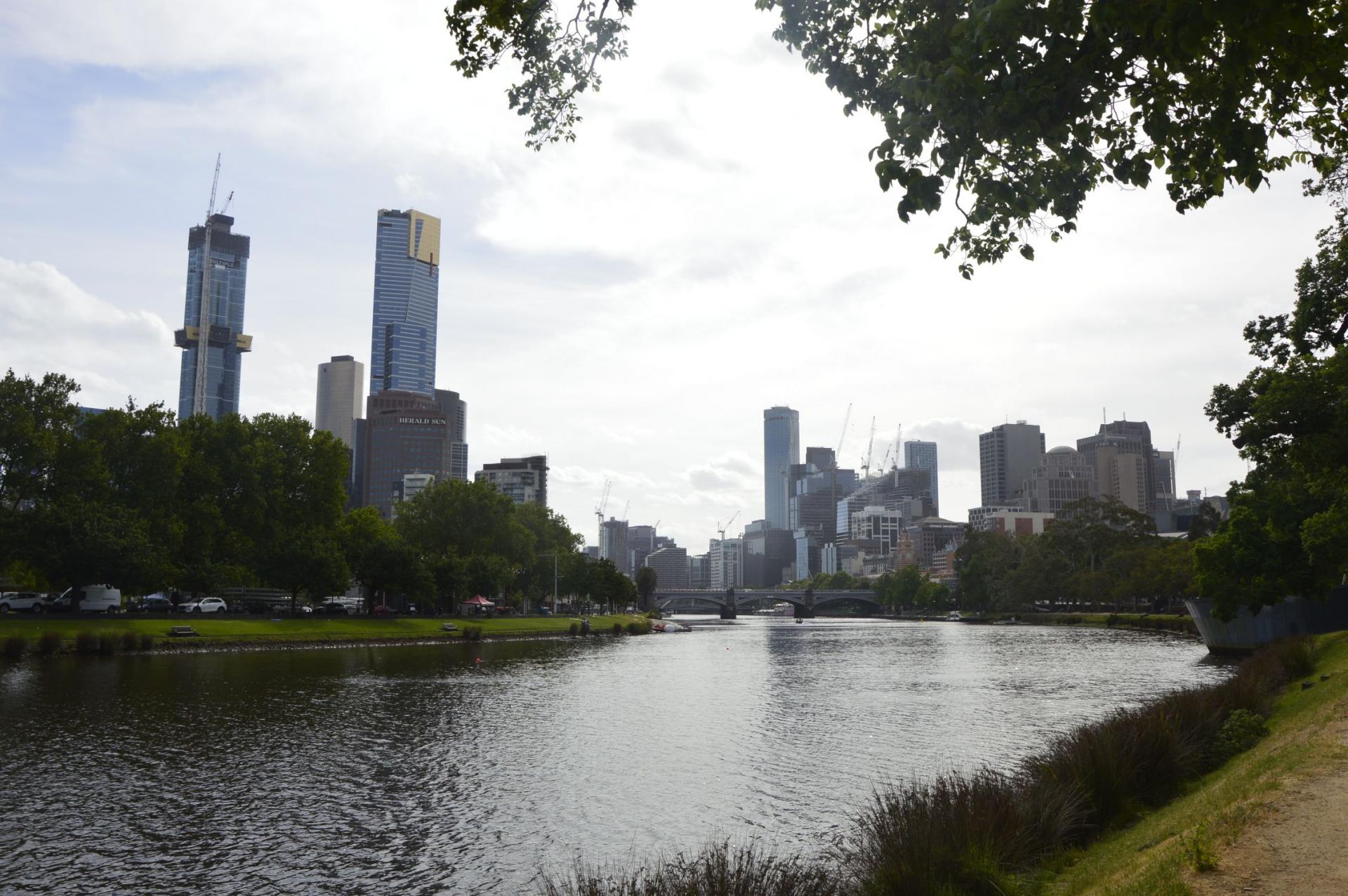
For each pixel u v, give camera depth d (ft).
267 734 160.56
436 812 110.22
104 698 197.26
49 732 157.17
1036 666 309.83
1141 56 34.65
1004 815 66.03
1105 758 82.33
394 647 392.68
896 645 468.34
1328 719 92.17
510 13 45.14
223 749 146.10
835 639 543.80
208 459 393.70
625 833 101.71
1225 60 31.76
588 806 112.98
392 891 83.97
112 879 86.28
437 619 506.89
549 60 49.26
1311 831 49.98
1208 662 308.19
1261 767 74.79
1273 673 161.99
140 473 352.08
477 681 260.21
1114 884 49.60
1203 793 74.33
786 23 45.70
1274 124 41.09
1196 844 47.29
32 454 312.09
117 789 119.03
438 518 587.68
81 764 133.08
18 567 353.10
